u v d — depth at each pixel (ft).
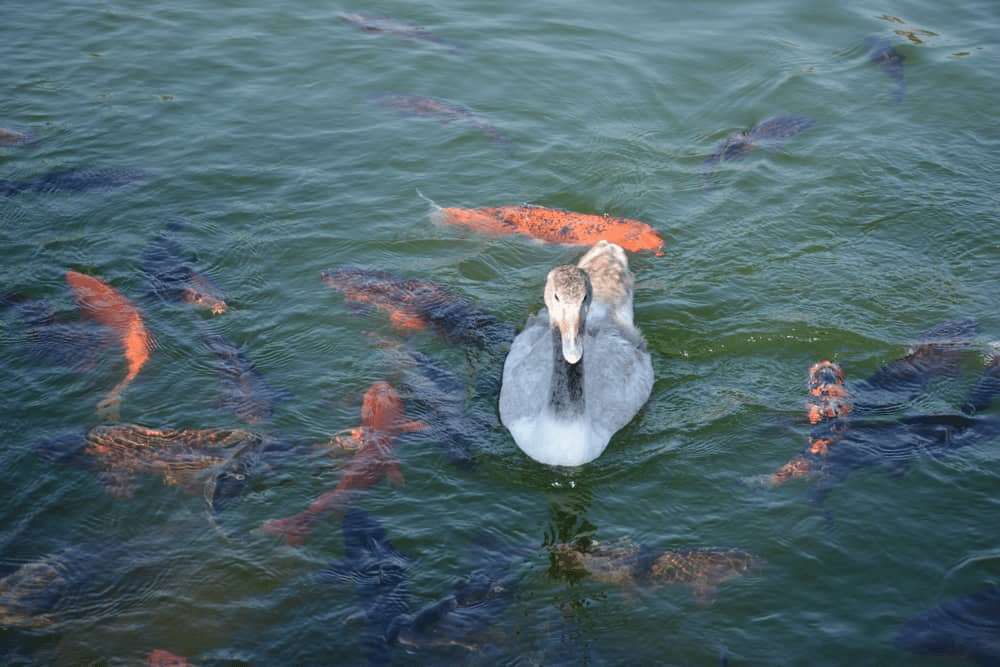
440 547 28.07
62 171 43.19
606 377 33.81
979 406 32.71
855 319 37.09
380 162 45.42
